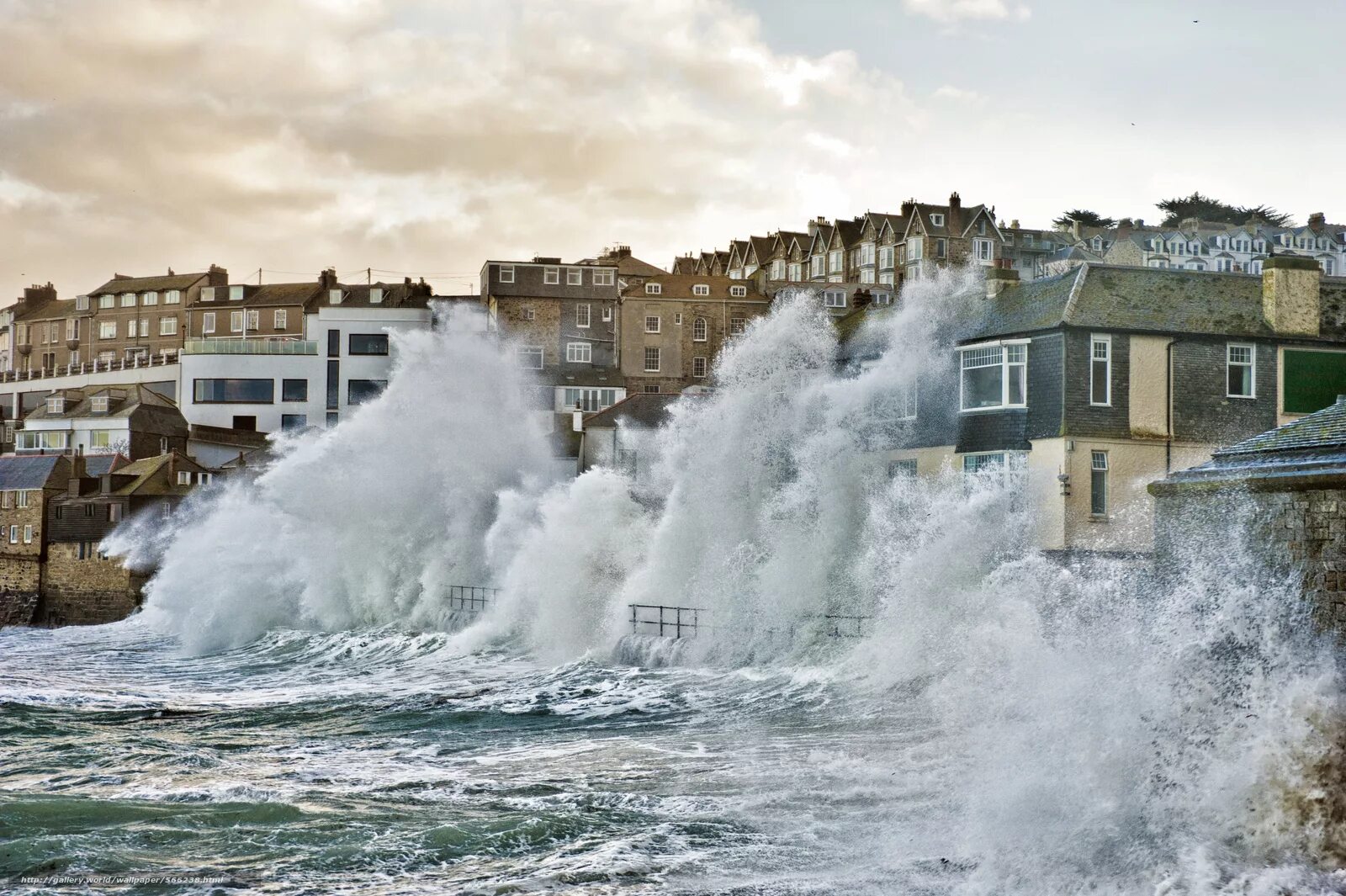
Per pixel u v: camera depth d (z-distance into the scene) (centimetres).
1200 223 16075
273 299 12975
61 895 1750
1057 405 4184
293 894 1742
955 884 1647
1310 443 2980
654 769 2427
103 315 14250
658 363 10838
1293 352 4366
